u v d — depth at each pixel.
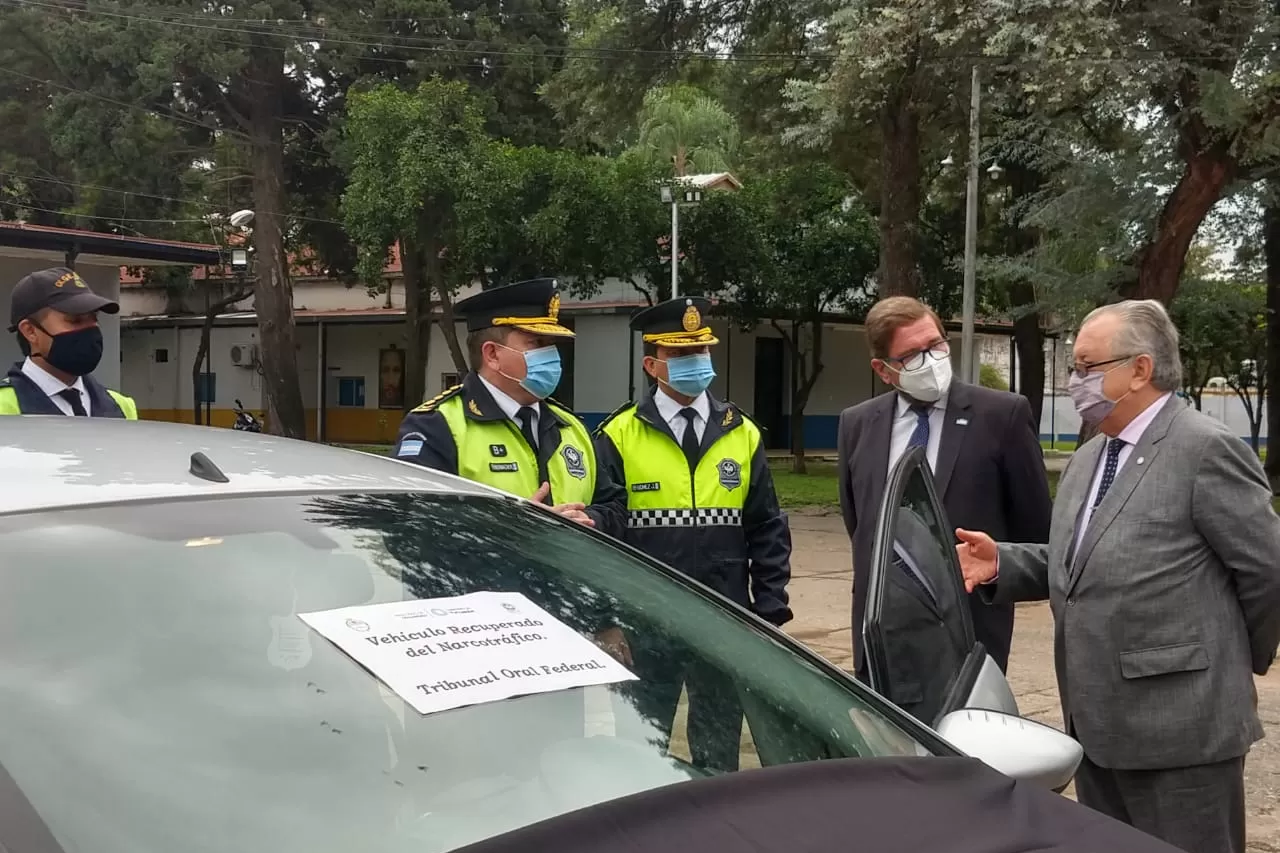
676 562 3.85
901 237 15.91
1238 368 30.89
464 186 20.23
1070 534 2.96
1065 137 14.98
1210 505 2.69
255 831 1.43
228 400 36.97
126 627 1.61
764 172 23.42
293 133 28.86
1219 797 2.74
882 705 2.09
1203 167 13.62
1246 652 2.78
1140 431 2.87
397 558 1.93
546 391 3.52
